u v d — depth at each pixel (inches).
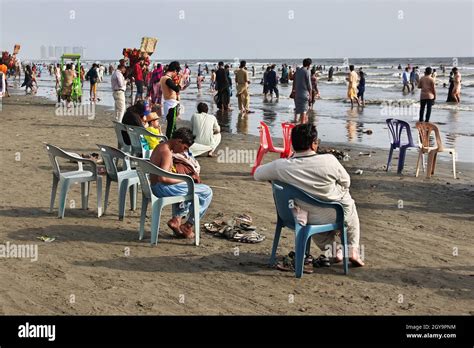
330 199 218.2
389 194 366.3
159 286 207.6
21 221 284.8
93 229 275.0
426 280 219.0
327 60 6840.6
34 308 186.9
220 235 267.9
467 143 593.9
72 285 206.5
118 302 192.7
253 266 230.5
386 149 553.6
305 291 206.1
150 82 853.2
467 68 3304.6
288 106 1044.5
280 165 217.9
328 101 1171.9
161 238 263.7
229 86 938.1
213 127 477.4
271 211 316.8
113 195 343.3
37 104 1039.0
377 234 279.7
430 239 272.5
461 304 196.9
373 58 7869.1
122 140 397.1
